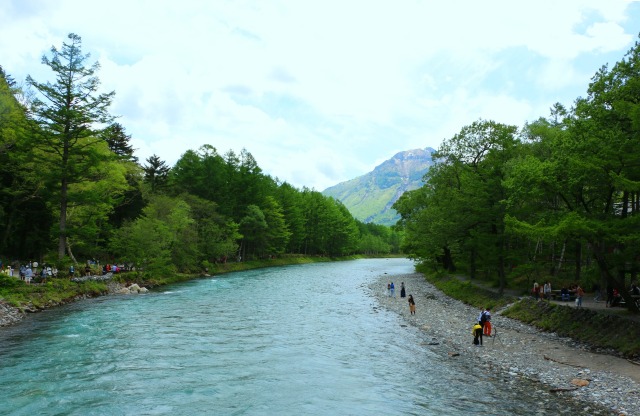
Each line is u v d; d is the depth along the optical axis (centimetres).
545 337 2591
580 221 2181
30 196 4628
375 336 2666
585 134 2484
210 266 7825
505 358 2144
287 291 5072
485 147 5016
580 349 2272
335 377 1822
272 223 10662
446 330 2864
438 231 4534
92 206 4931
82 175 4372
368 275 7875
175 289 4997
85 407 1439
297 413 1423
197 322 2988
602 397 1562
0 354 2078
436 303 4216
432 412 1432
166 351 2195
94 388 1628
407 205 7544
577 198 2727
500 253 3775
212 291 4884
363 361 2084
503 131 4612
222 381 1744
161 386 1667
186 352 2186
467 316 3441
